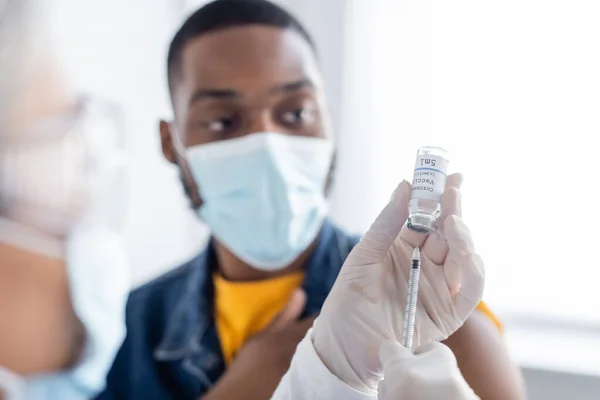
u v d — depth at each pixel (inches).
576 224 68.1
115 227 73.0
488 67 69.8
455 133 70.6
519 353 65.8
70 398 64.9
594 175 67.2
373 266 33.4
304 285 49.3
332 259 50.3
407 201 33.1
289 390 33.9
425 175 31.6
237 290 50.7
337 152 70.3
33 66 68.2
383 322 32.8
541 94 68.5
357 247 34.0
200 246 80.0
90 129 71.3
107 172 72.6
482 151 70.1
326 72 73.0
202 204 54.2
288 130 51.0
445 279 33.1
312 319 46.8
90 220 70.4
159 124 57.1
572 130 67.7
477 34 70.0
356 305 33.0
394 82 71.6
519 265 69.9
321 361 33.1
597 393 61.7
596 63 66.9
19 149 66.9
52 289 66.6
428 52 71.1
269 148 49.3
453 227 32.1
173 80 53.8
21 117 67.2
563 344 68.4
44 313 65.9
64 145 69.1
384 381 28.8
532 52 68.7
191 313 51.5
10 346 64.1
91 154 71.1
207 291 52.3
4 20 67.2
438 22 70.8
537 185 68.9
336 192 71.8
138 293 54.6
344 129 72.2
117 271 71.1
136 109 76.9
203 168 51.3
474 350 36.2
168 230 78.9
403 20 71.5
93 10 73.0
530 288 69.7
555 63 68.1
